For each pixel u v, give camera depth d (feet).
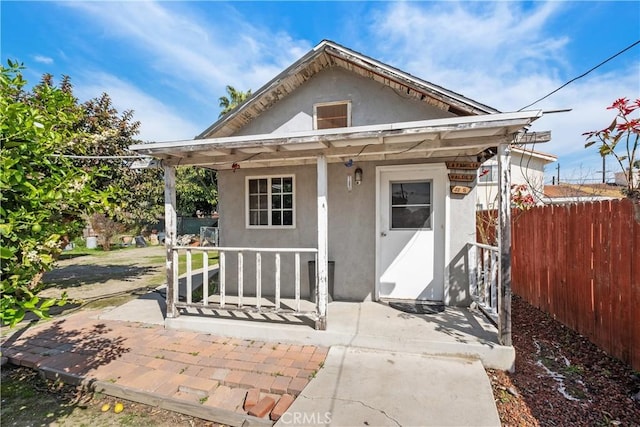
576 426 8.21
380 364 11.35
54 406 9.86
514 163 40.57
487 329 13.20
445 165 16.99
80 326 15.79
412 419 8.32
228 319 14.97
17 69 7.98
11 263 7.06
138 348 13.08
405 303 17.08
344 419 8.36
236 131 20.56
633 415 8.51
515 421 8.45
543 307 16.58
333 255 18.39
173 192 15.60
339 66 18.93
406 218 17.76
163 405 9.66
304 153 13.88
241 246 20.17
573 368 11.09
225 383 10.41
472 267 16.12
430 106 17.80
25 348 13.20
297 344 13.34
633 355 10.34
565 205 14.43
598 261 12.09
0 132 6.83
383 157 16.99
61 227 8.41
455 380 10.22
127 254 50.29
